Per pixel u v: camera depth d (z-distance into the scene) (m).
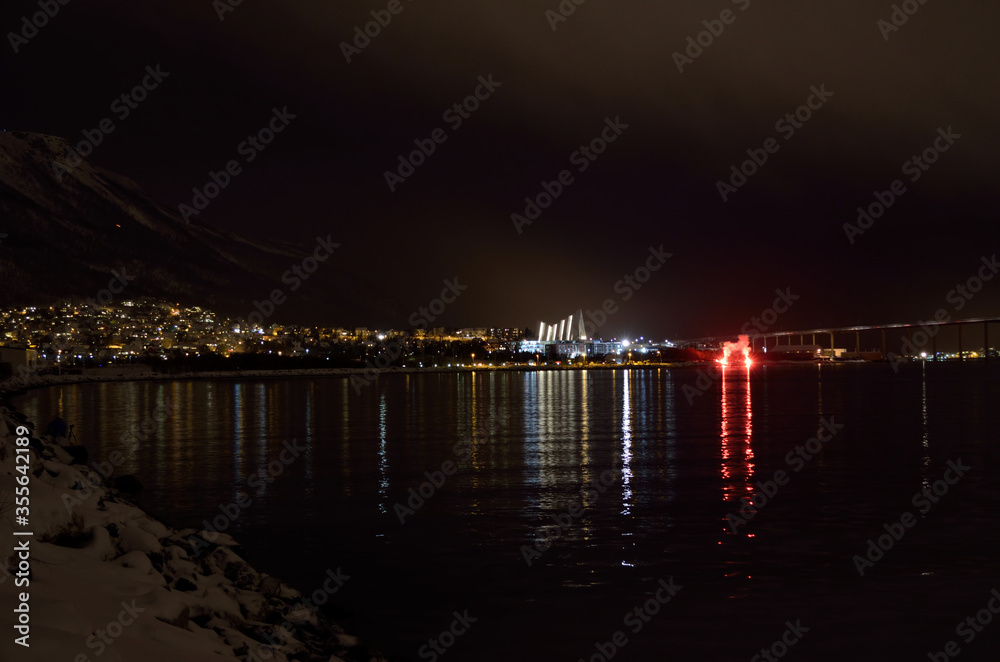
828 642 12.92
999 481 27.95
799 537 19.55
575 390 124.88
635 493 26.11
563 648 12.80
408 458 36.41
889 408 71.88
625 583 15.91
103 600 9.27
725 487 27.22
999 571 16.48
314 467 33.19
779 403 82.06
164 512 23.23
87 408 77.88
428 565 17.27
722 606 14.57
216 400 95.19
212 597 11.80
